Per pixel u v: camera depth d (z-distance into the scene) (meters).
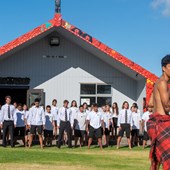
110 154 14.74
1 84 22.73
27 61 22.94
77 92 23.14
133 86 23.28
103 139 19.80
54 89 23.02
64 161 12.43
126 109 17.12
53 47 23.11
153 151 5.19
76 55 23.22
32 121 16.61
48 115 17.62
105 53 20.59
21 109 17.28
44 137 17.59
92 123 16.81
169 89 5.35
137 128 17.92
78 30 20.06
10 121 16.36
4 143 16.47
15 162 12.02
